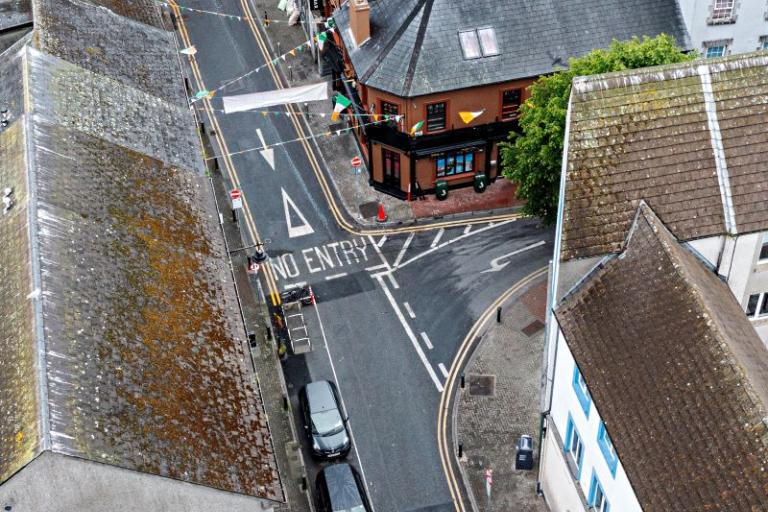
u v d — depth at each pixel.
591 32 53.75
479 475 41.34
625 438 28.83
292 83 67.12
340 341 48.00
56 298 28.30
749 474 25.23
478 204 56.38
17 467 23.56
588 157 32.72
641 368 29.61
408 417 44.06
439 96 52.72
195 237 36.44
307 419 42.97
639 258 31.89
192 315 32.31
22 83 37.22
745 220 32.25
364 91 55.53
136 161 37.84
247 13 74.94
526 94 53.69
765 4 53.25
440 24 53.16
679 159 32.75
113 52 45.09
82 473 24.39
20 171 32.88
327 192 57.88
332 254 53.38
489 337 47.72
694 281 30.20
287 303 49.56
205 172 41.19
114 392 26.81
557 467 37.34
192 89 67.00
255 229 55.31
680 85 32.88
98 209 33.31
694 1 53.25
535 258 52.09
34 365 25.84
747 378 26.73
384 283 51.22
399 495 40.75
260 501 28.36
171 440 26.97
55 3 45.16
